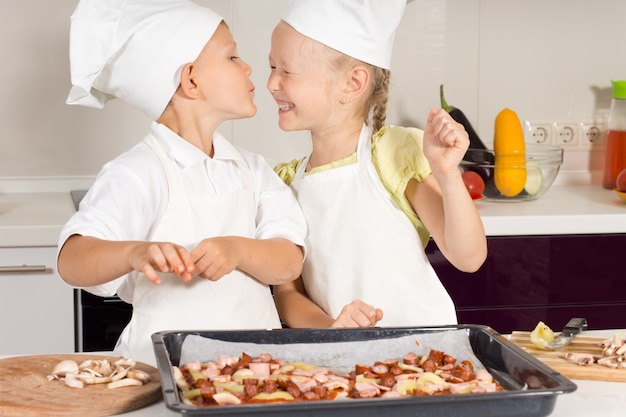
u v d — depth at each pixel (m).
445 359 1.15
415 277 1.56
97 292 1.42
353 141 1.62
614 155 2.90
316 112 1.57
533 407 0.96
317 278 1.60
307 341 1.21
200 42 1.46
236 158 1.54
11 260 2.29
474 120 2.97
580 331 1.38
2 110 2.78
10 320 2.30
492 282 2.47
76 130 2.81
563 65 2.99
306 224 1.61
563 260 2.49
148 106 1.50
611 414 1.07
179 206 1.46
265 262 1.43
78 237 1.32
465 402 0.95
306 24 1.54
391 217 1.57
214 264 1.31
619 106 2.88
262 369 1.10
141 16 1.45
